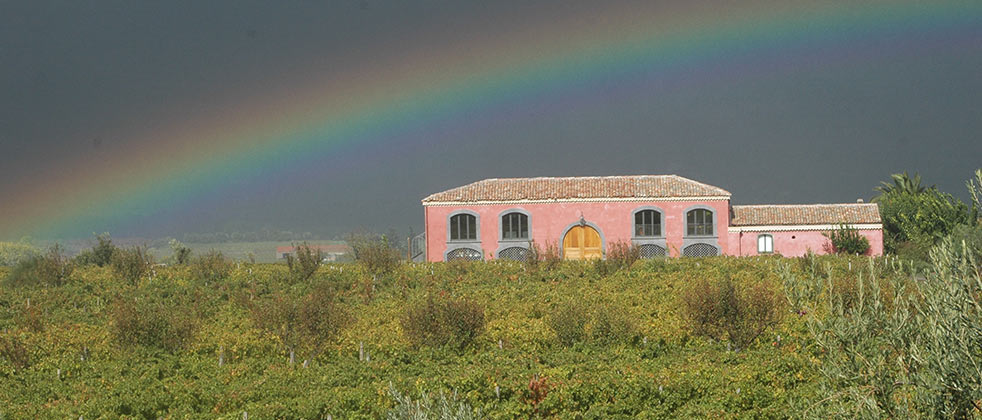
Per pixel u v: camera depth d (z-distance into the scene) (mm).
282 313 23969
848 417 8297
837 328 8453
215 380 20422
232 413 17188
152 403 18172
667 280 37906
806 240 56625
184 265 49375
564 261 46188
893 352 8406
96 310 33969
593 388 18016
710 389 18000
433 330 24438
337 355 24078
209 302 35594
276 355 24891
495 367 20031
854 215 56875
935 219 60938
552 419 17094
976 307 7492
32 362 23953
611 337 24344
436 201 58969
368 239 47469
